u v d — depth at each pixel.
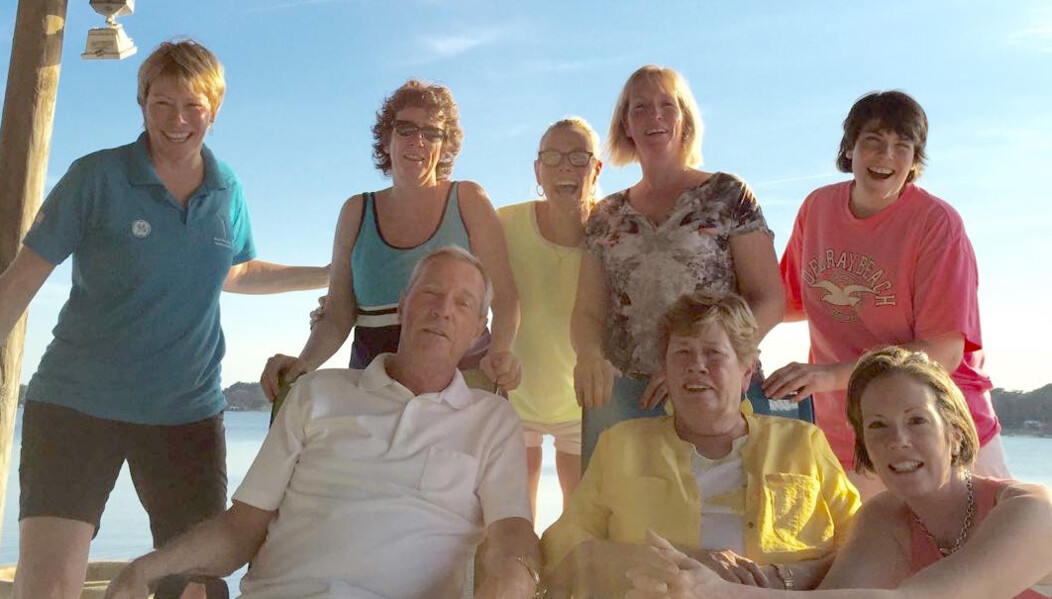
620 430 2.54
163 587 2.29
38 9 4.18
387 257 3.15
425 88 3.19
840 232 3.31
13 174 4.11
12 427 4.18
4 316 2.78
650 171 3.14
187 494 2.96
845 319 3.32
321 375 2.59
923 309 3.11
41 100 4.19
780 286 3.03
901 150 3.12
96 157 2.87
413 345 2.54
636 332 3.04
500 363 2.69
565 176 3.47
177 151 2.90
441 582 2.38
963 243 3.11
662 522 2.39
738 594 2.09
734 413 2.46
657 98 3.09
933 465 2.14
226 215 3.06
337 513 2.38
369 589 2.34
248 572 2.46
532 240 3.54
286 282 3.61
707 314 2.43
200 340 2.99
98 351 2.86
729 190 3.04
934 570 2.04
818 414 3.15
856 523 2.29
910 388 2.17
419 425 2.47
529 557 2.26
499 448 2.49
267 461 2.49
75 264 2.90
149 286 2.88
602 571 2.24
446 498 2.42
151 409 2.90
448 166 3.26
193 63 2.87
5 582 3.95
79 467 2.83
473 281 2.57
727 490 2.42
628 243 3.09
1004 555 2.01
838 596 2.04
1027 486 2.13
